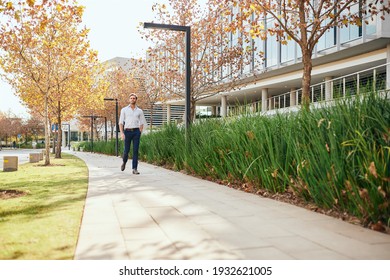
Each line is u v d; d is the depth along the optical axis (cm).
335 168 464
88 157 2648
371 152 421
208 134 935
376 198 400
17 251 316
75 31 1723
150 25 1141
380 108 469
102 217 458
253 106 826
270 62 3744
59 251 317
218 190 698
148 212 491
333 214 468
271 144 624
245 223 430
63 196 617
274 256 313
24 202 554
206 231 394
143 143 1738
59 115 2412
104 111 4616
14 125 8244
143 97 3684
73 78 2092
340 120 499
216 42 2005
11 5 699
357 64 3017
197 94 2080
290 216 468
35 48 1661
